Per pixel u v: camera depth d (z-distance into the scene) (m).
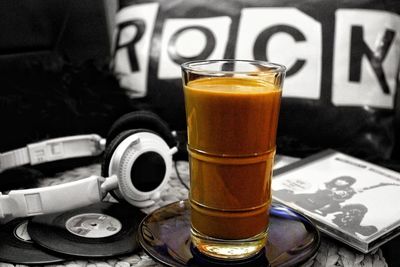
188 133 0.41
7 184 0.58
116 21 0.78
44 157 0.59
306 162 0.58
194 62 0.42
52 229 0.46
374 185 0.53
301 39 0.67
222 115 0.38
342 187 0.52
